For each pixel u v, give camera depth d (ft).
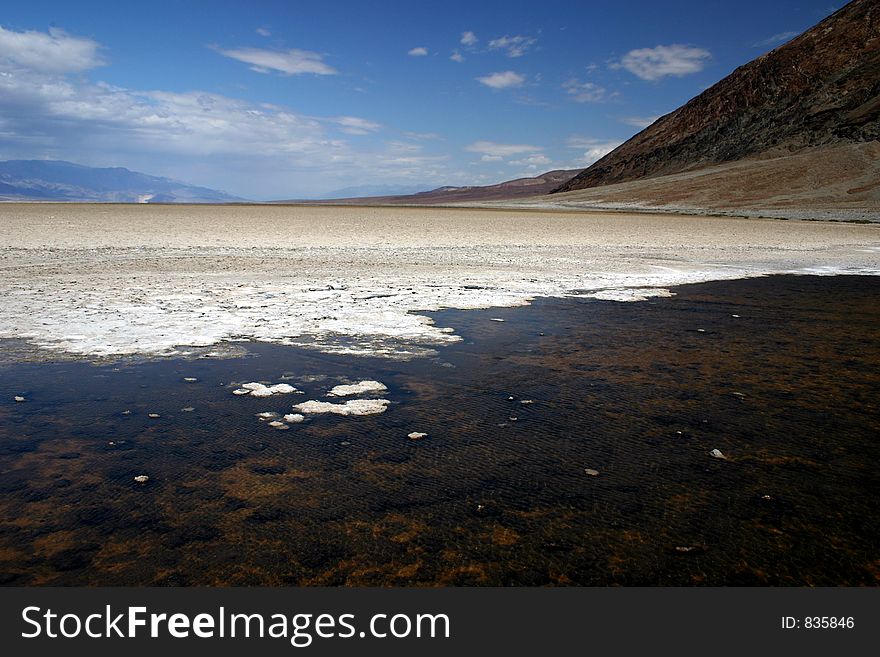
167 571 11.57
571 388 23.15
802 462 16.69
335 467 16.07
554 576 11.57
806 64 405.39
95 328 31.14
